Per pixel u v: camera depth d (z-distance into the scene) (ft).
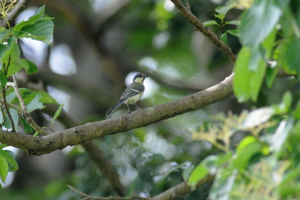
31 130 27.27
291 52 15.53
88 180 42.57
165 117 26.50
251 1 15.28
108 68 61.67
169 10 54.49
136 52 73.00
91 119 47.44
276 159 13.99
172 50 70.79
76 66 72.69
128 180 43.50
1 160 24.61
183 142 42.98
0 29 23.26
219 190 14.64
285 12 14.05
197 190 35.99
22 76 45.21
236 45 46.47
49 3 55.98
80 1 68.08
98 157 40.81
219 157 14.56
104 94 62.49
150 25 66.95
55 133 24.23
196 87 59.62
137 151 43.83
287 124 14.11
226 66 58.85
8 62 22.81
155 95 71.51
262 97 46.68
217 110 53.01
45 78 59.47
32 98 28.71
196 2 48.93
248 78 15.72
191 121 57.82
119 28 68.23
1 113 26.09
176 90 62.59
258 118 14.65
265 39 14.66
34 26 22.33
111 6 60.59
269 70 16.88
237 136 38.58
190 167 27.73
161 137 48.19
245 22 14.05
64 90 68.33
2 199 56.85
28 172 64.28
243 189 14.57
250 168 14.60
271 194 14.82
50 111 42.78
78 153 46.16
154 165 40.52
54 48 76.74
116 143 44.27
